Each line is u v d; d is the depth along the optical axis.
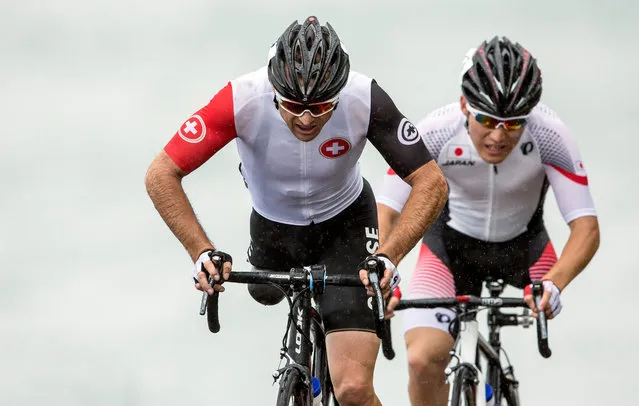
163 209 14.59
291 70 13.91
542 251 20.09
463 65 18.34
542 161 19.12
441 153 19.41
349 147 15.58
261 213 16.78
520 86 17.31
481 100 17.38
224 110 15.09
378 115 15.30
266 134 15.42
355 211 16.59
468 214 19.83
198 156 14.98
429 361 18.25
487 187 19.41
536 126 18.94
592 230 18.38
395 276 14.13
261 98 15.23
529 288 16.28
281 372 14.09
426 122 19.48
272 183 16.06
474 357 16.38
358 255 16.41
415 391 18.53
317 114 14.13
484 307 16.95
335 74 14.05
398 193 18.64
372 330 15.55
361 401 15.27
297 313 14.44
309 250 16.78
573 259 17.89
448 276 19.97
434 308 17.27
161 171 14.72
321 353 15.91
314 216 16.42
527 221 19.92
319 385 15.27
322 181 15.95
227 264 13.52
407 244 14.61
